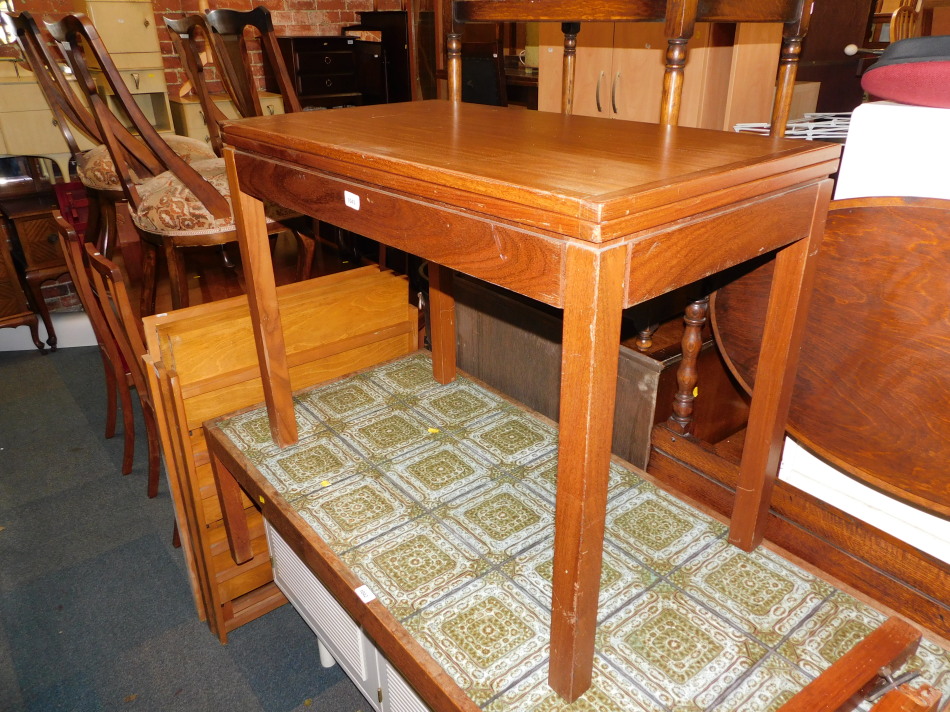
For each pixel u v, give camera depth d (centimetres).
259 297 113
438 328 142
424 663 81
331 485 115
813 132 148
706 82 209
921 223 93
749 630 86
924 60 91
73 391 296
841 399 108
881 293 99
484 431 131
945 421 96
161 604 185
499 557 98
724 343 125
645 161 68
